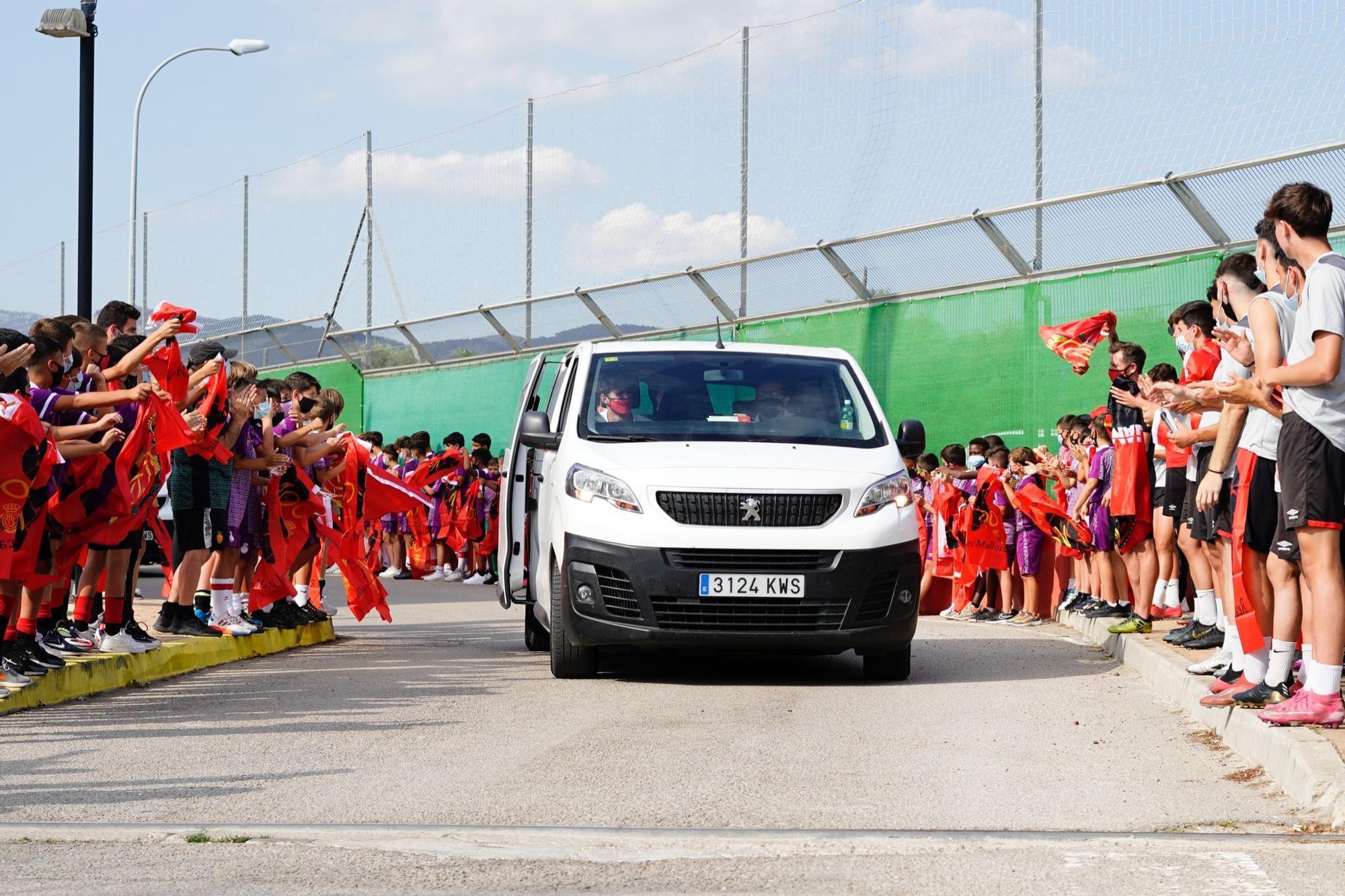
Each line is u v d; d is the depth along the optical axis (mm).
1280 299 6398
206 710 7621
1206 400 6301
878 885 4160
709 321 19016
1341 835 4734
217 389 9586
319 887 4133
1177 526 10461
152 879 4215
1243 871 4273
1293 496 6031
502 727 7062
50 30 16344
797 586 8531
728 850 4566
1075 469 13156
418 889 4117
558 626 9039
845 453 9172
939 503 14969
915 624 8812
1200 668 8086
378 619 14203
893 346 16719
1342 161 12055
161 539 9219
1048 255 15000
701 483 8641
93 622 9852
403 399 25703
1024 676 9344
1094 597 12727
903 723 7246
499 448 23281
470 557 21391
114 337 9422
